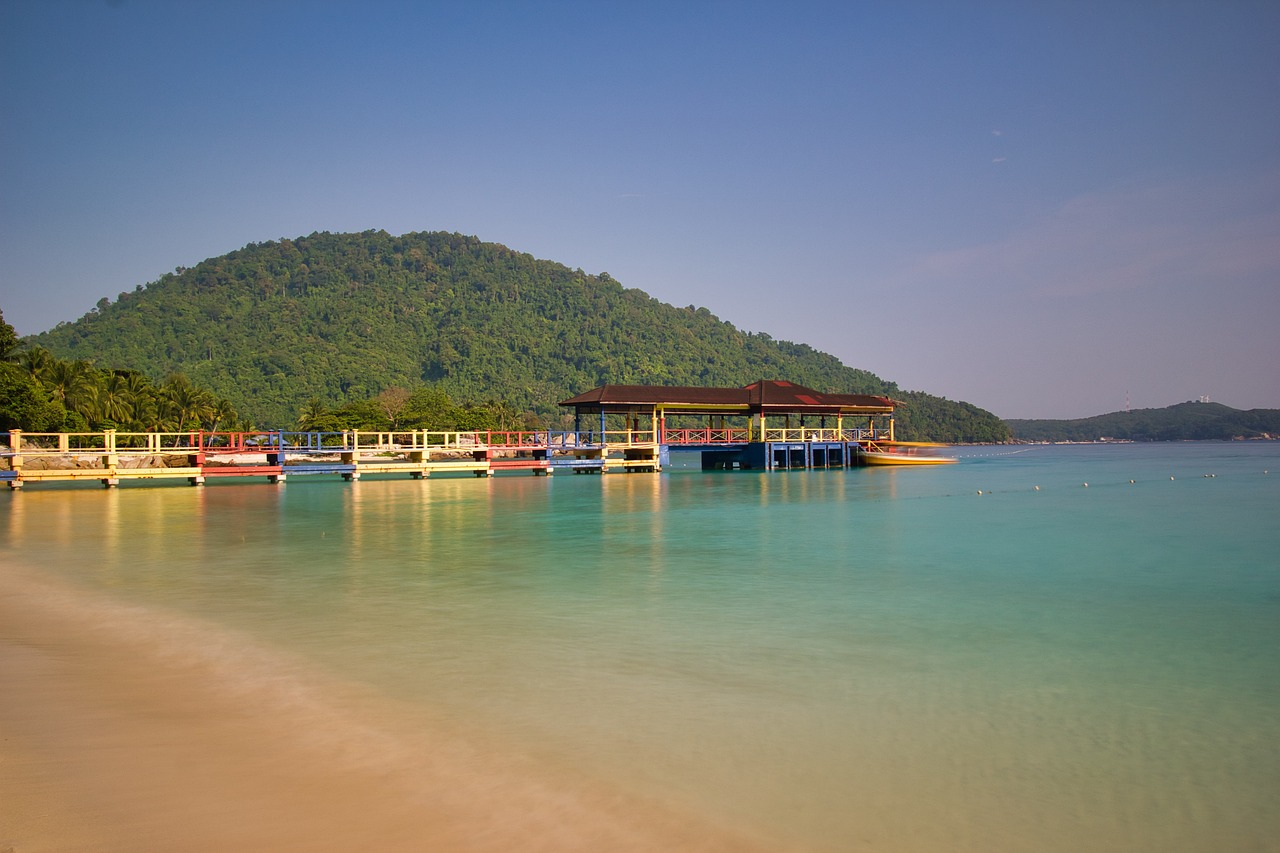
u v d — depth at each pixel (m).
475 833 6.76
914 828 7.00
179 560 21.83
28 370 75.81
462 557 22.50
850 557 22.48
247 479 61.22
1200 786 7.90
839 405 76.06
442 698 10.30
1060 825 7.11
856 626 14.34
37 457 55.91
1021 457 138.50
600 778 7.91
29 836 6.58
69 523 31.02
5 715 9.51
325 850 6.43
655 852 6.49
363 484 55.59
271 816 7.01
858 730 9.28
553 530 28.92
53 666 11.64
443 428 121.25
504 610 15.62
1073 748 8.80
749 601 16.55
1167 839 6.90
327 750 8.53
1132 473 73.06
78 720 9.37
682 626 14.34
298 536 27.14
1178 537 27.11
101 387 84.69
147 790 7.50
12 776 7.77
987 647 12.98
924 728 9.36
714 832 6.86
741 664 11.95
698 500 42.31
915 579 19.14
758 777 7.98
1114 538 26.72
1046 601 16.56
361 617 14.95
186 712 9.70
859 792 7.68
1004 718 9.70
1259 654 12.54
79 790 7.48
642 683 11.00
